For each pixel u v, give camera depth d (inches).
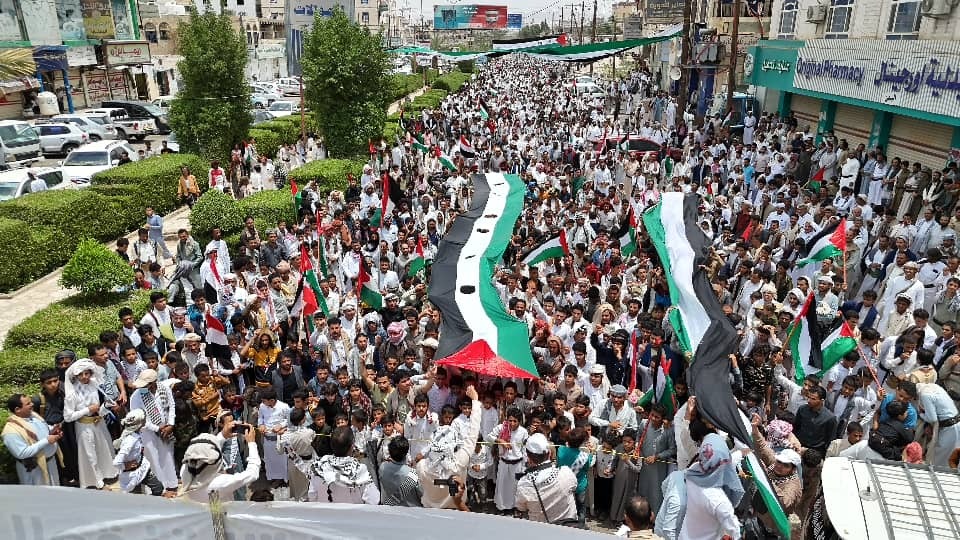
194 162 829.2
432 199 660.1
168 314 387.9
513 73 3107.8
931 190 624.7
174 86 1999.3
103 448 300.0
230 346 367.9
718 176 777.6
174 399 301.7
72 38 1519.4
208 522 152.2
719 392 275.0
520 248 515.2
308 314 382.9
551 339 345.1
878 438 265.9
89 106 1604.3
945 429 286.7
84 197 634.2
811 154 815.1
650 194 637.9
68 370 290.2
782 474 259.9
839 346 325.7
